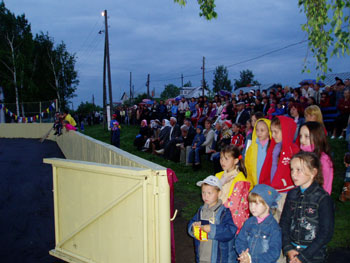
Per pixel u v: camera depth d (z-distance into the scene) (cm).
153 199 308
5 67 3484
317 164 256
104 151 616
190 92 6388
